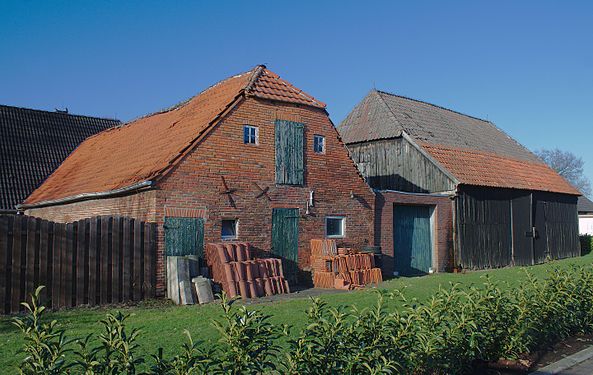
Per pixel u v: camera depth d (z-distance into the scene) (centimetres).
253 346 475
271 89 1684
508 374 716
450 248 2200
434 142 2497
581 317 948
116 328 451
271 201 1623
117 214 1560
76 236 1209
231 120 1559
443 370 646
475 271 2209
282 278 1459
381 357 533
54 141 3011
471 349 683
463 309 705
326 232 1769
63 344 425
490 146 2903
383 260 1917
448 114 3058
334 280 1581
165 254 1370
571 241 3105
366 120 2688
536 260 2698
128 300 1274
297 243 1678
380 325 571
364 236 1869
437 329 649
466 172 2348
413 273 2067
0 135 2852
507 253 2483
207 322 979
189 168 1448
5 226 1117
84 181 1917
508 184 2506
